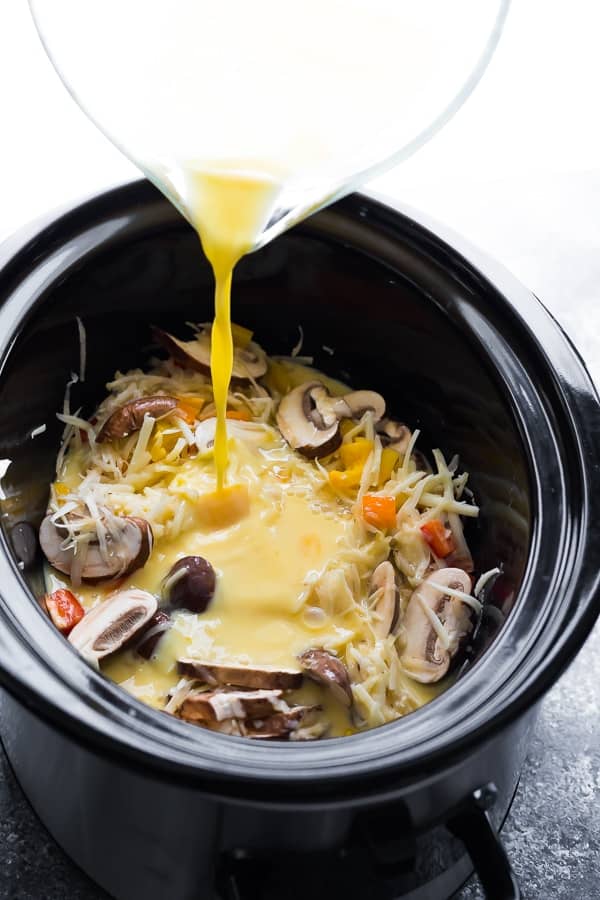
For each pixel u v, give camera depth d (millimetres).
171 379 952
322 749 712
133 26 772
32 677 703
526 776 893
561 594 767
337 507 916
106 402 934
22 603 732
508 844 870
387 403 970
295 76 775
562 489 812
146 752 693
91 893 838
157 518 882
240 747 708
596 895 858
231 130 781
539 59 1304
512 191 1164
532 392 844
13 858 839
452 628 868
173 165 789
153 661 838
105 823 780
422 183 1159
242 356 962
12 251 842
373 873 759
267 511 897
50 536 875
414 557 902
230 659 841
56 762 769
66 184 1171
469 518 919
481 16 753
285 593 867
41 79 1226
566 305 1099
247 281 937
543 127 1246
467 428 911
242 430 934
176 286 923
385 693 849
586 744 907
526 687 731
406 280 896
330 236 901
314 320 958
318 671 827
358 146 779
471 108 1250
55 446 921
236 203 797
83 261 862
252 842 744
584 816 883
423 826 747
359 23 771
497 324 868
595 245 1138
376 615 869
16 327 826
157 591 868
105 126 773
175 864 778
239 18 769
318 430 933
